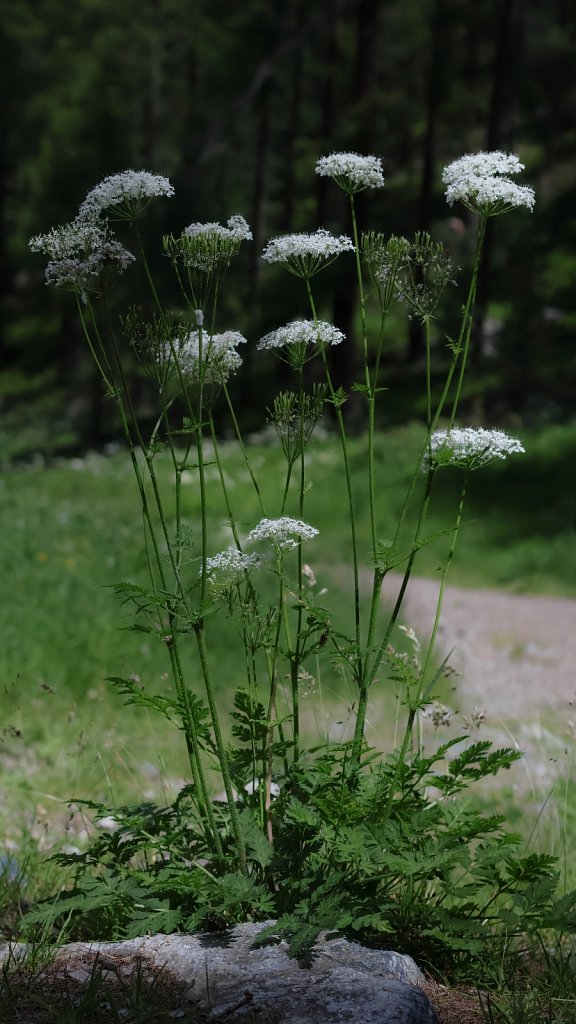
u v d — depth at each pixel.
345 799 3.48
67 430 38.00
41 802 5.83
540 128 41.16
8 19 50.25
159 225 27.52
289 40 32.88
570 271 28.28
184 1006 3.02
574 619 12.76
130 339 3.43
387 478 20.12
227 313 29.88
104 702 7.59
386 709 8.09
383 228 30.45
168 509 18.11
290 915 3.35
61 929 3.70
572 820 5.72
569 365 27.55
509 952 3.70
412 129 39.09
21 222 45.69
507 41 30.38
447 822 3.67
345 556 15.95
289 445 3.65
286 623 3.74
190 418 3.44
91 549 12.40
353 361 31.17
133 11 38.06
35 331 50.00
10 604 9.38
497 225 28.08
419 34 33.03
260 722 3.67
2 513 15.14
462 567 15.87
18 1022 2.90
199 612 3.44
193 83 39.78
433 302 3.47
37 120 49.09
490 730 7.88
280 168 40.00
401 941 3.54
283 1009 2.95
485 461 3.46
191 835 3.78
